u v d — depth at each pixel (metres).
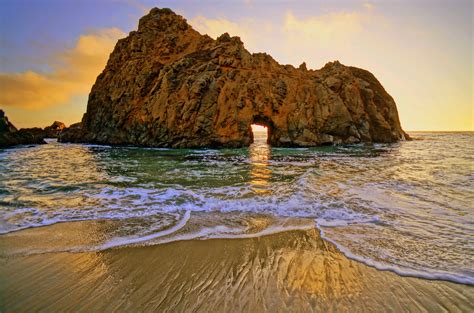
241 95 31.22
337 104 33.97
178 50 38.16
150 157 21.33
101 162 18.52
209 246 5.28
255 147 30.91
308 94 34.38
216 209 7.57
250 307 3.49
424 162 17.88
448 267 4.49
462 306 3.53
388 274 4.27
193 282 4.06
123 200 8.52
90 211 7.44
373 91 41.38
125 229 6.16
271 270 4.39
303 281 4.08
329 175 12.96
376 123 38.41
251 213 7.24
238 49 34.19
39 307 3.54
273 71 35.16
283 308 3.47
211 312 3.39
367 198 8.70
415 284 4.01
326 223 6.51
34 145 38.28
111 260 4.75
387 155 22.30
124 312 3.41
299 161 18.59
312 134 32.12
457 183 11.05
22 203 8.27
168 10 42.28
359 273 4.30
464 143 37.50
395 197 8.85
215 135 29.58
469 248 5.17
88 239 5.62
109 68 42.53
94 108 41.88
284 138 31.45
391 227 6.25
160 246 5.29
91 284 4.04
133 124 33.97
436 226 6.31
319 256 4.86
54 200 8.60
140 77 35.56
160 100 31.95
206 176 12.78
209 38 38.75
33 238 5.70
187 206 7.81
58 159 20.66
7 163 18.39
